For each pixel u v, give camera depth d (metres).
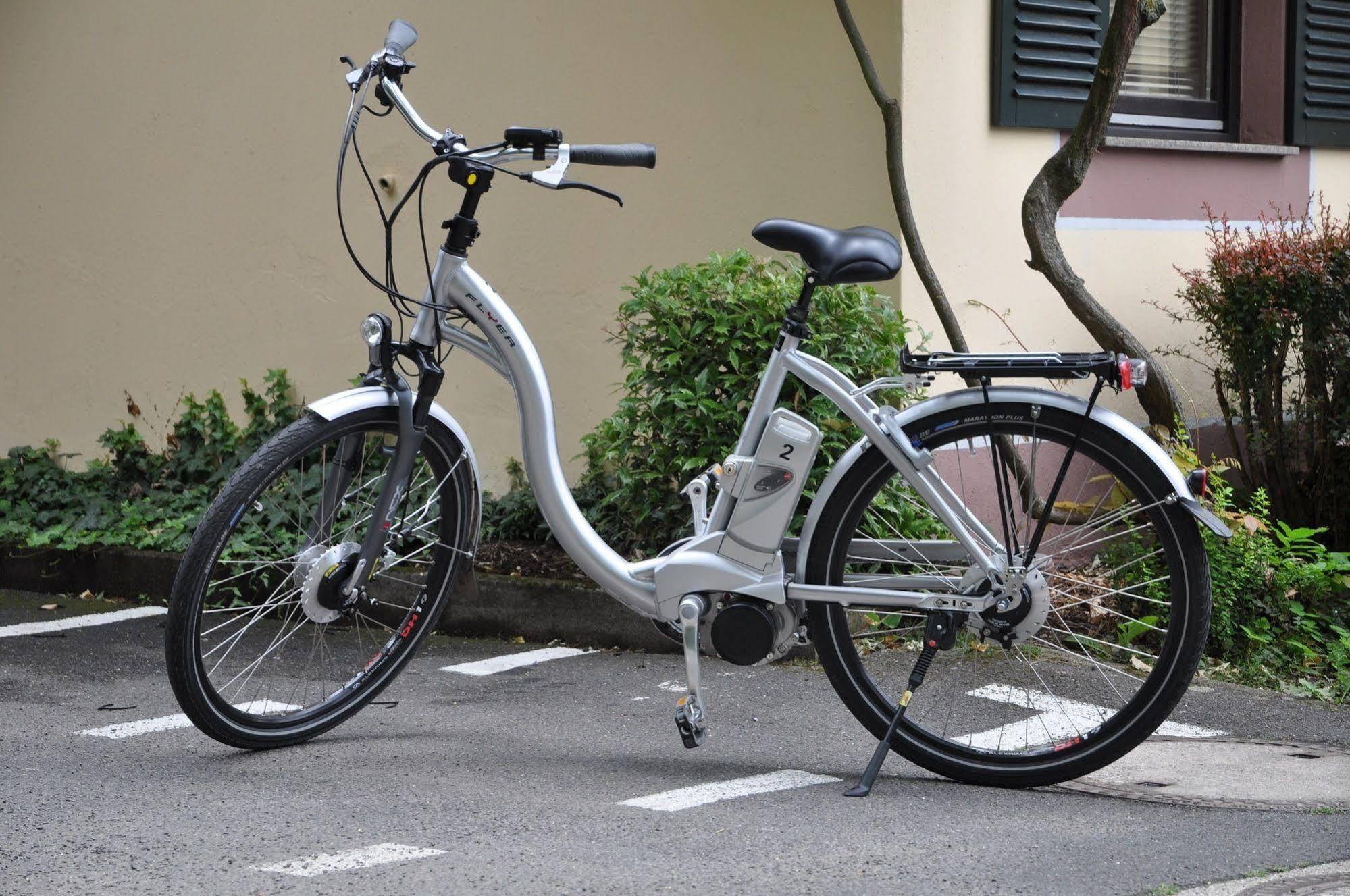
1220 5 7.30
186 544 6.80
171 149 8.04
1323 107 7.54
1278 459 6.26
